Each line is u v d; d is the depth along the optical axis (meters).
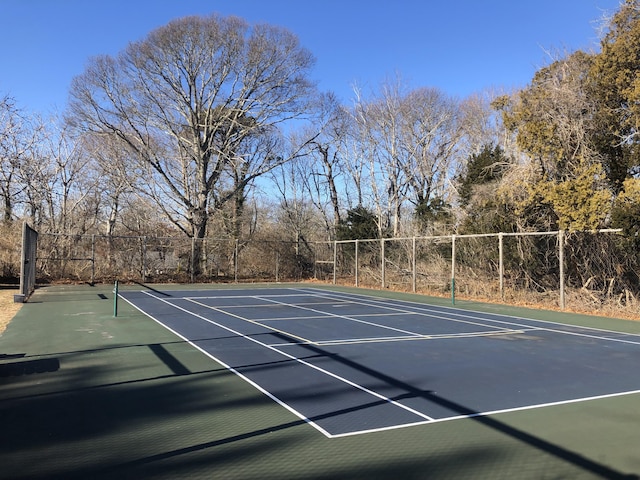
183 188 35.41
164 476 4.13
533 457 4.65
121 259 30.11
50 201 32.03
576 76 20.25
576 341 11.44
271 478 4.11
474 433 5.28
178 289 26.08
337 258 33.56
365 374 7.91
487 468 4.39
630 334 12.63
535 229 21.06
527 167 20.48
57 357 8.86
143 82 33.12
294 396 6.57
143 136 34.22
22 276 18.33
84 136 33.59
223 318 14.60
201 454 4.60
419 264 26.66
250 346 10.17
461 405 6.29
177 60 33.19
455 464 4.46
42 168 31.31
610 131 19.03
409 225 34.06
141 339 10.80
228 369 8.08
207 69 34.28
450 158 40.94
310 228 44.41
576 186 17.62
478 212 23.89
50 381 7.21
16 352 9.30
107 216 36.59
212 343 10.45
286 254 34.78
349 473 4.23
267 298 21.62
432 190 41.38
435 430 5.35
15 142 30.53
